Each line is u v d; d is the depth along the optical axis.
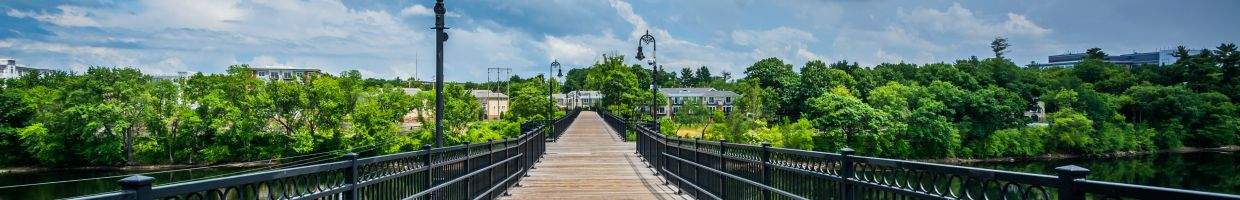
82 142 58.38
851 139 70.31
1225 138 83.88
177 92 61.03
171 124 62.41
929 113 70.62
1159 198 3.32
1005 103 78.69
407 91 116.62
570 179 16.02
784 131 71.19
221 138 60.22
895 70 118.62
